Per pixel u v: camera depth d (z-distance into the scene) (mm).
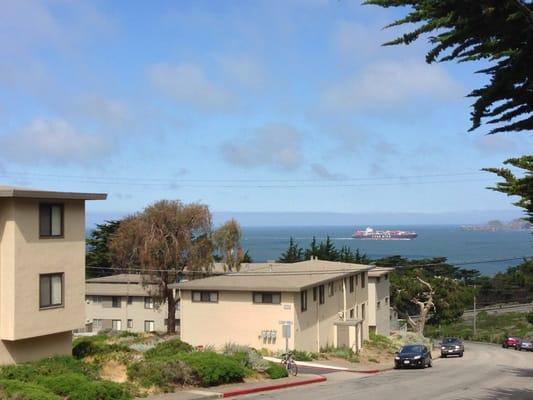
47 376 18828
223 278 37719
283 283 34938
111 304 56375
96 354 24719
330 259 81000
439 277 71500
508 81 7965
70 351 24219
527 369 33438
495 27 7371
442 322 73438
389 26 7707
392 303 68250
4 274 21219
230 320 35250
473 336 75375
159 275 46250
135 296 55625
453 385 24422
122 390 17922
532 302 94812
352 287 45750
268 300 34500
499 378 27359
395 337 56219
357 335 41406
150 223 46406
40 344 22797
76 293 23547
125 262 48219
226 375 22750
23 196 21047
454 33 7559
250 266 53344
